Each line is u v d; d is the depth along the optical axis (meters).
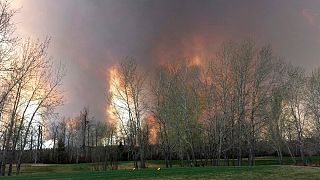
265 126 59.09
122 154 82.56
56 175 28.20
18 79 42.78
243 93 55.03
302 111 64.31
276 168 32.41
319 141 64.44
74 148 99.12
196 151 64.12
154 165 70.50
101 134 84.81
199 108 57.69
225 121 55.53
